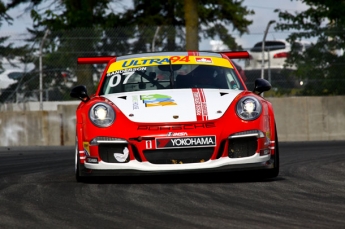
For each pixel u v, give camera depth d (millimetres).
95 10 84812
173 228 14844
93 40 56562
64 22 81125
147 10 91188
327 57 57344
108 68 27500
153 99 23812
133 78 26281
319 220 15633
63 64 56281
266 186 21719
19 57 55875
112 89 25938
